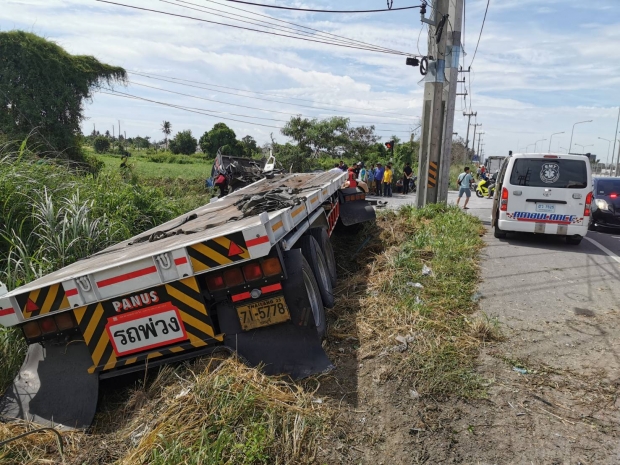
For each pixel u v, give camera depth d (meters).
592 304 5.78
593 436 3.09
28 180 6.80
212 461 2.67
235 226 3.77
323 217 7.04
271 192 6.07
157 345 3.60
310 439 2.96
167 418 3.09
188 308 3.57
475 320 5.02
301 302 3.71
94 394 3.52
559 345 4.52
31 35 19.53
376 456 2.93
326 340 4.43
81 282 3.41
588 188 9.28
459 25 13.47
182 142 76.06
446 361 4.03
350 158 44.44
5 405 3.54
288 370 3.60
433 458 2.89
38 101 19.14
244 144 65.38
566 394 3.61
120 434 3.20
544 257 8.45
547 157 9.48
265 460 2.76
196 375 3.43
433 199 13.61
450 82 13.58
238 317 3.66
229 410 3.04
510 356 4.26
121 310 3.54
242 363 3.53
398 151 38.47
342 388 3.64
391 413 3.34
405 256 7.00
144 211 8.62
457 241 8.81
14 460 3.00
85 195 7.63
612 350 4.40
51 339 3.68
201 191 19.56
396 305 5.25
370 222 9.99
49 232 6.01
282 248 3.98
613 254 8.82
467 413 3.35
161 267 3.40
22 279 5.30
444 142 13.86
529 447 2.98
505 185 9.70
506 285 6.55
